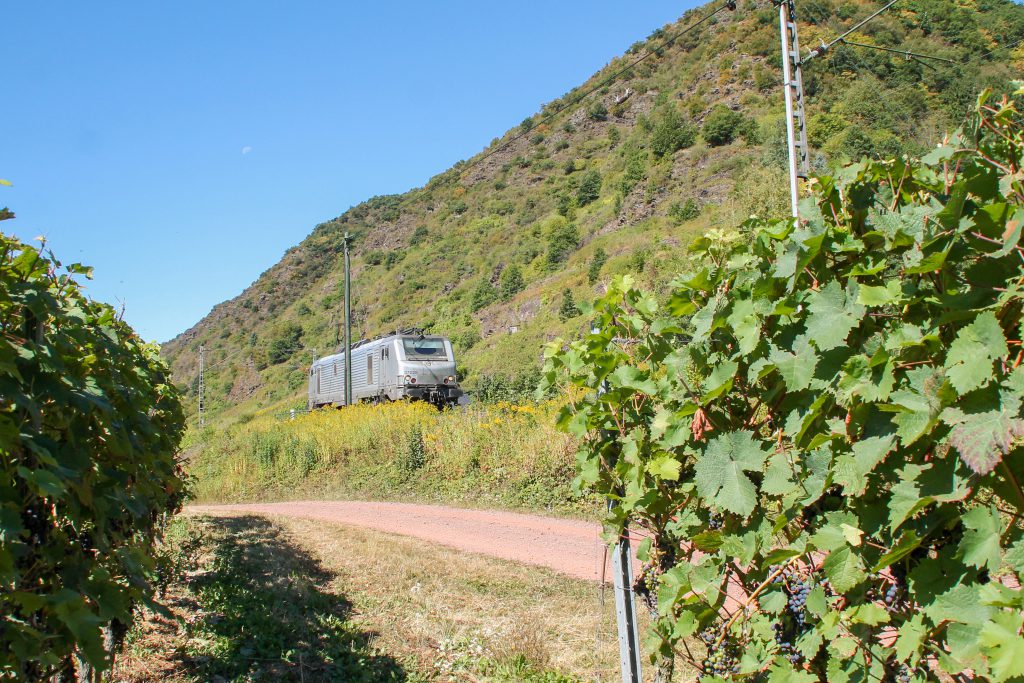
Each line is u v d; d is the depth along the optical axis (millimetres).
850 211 2273
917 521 1851
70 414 3100
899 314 1992
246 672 4871
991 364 1595
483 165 110938
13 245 3178
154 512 4590
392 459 16234
